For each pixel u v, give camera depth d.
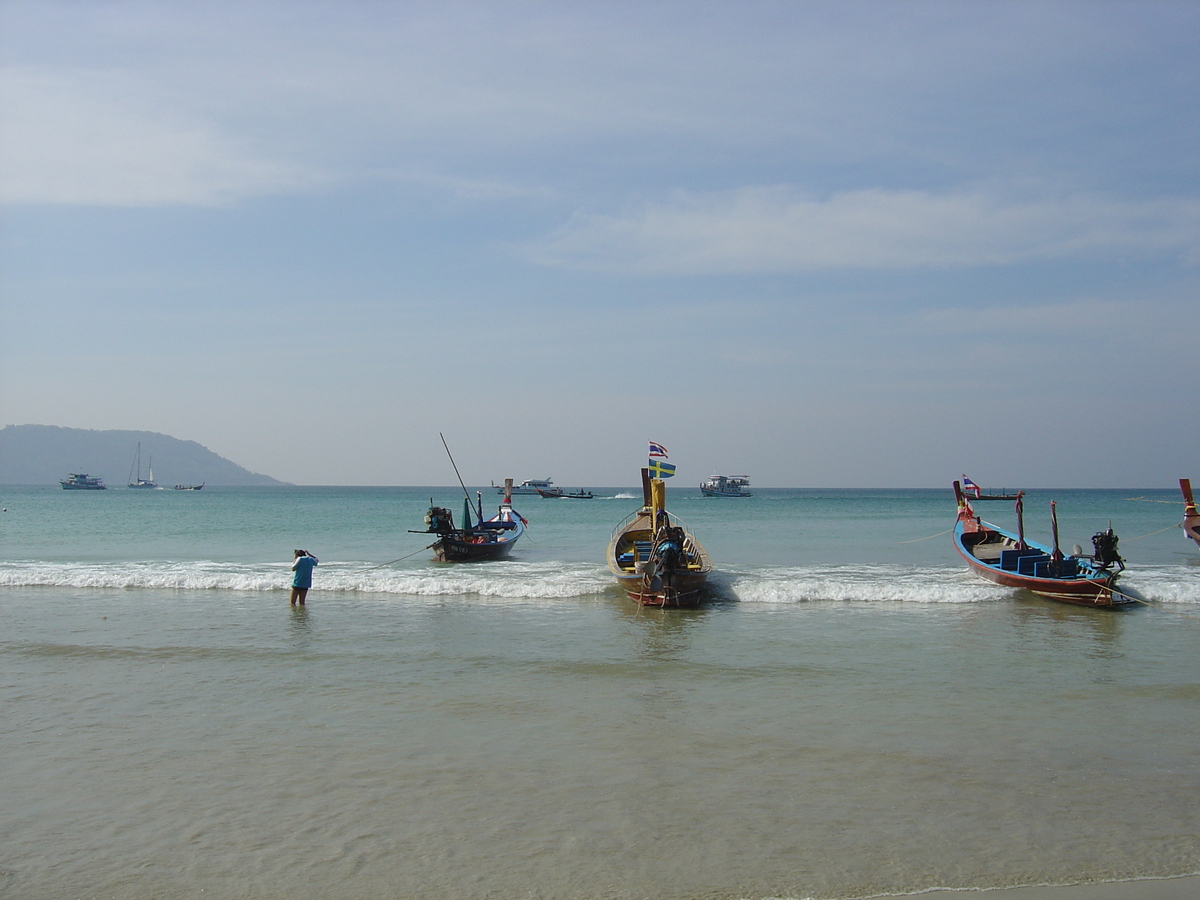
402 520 57.62
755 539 39.69
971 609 20.08
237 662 14.51
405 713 11.53
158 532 44.56
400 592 22.47
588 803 8.47
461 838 7.69
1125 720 11.23
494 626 17.88
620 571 22.08
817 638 16.64
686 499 119.50
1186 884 6.85
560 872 7.07
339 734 10.63
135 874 7.04
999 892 6.73
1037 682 13.21
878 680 13.32
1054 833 7.79
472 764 9.55
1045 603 20.80
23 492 179.75
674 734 10.62
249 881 6.93
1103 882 6.89
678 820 8.07
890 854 7.38
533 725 11.00
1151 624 18.23
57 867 7.16
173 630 17.30
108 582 23.41
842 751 9.98
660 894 6.71
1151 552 33.16
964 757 9.79
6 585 23.48
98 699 12.22
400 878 6.97
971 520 29.73
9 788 8.87
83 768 9.45
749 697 12.33
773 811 8.28
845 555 32.09
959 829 7.88
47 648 15.52
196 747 10.15
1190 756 9.84
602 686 12.95
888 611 19.78
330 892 6.75
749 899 6.64
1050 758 9.76
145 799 8.59
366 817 8.15
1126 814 8.21
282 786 8.91
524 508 89.25
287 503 99.94
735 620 18.64
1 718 11.29
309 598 21.64
